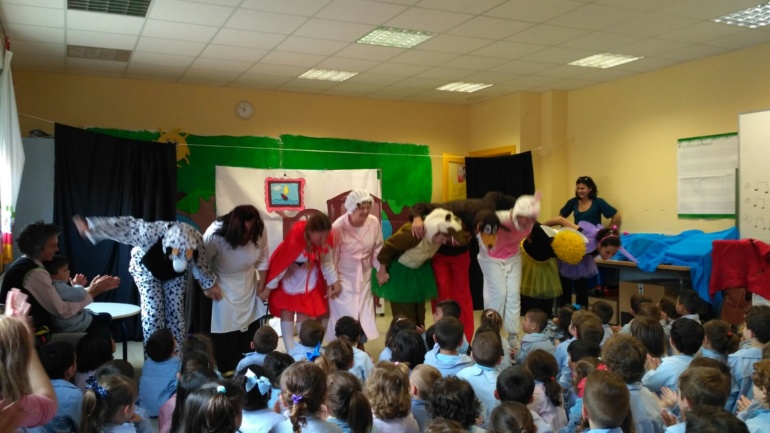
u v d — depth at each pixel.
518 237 4.42
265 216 7.09
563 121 7.83
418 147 8.40
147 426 2.42
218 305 4.04
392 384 2.27
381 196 7.93
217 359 4.20
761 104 5.73
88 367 3.01
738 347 3.23
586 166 7.59
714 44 5.70
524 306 5.51
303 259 4.05
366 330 4.30
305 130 7.74
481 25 5.03
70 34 5.19
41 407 1.48
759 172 5.45
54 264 3.72
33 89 6.46
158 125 6.98
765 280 4.99
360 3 4.46
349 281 4.28
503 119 8.09
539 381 2.58
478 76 6.91
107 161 5.96
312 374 2.10
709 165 6.18
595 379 2.04
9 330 1.45
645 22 5.01
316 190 7.31
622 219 7.13
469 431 2.15
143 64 6.21
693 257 5.47
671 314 4.28
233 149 7.30
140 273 3.97
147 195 6.11
